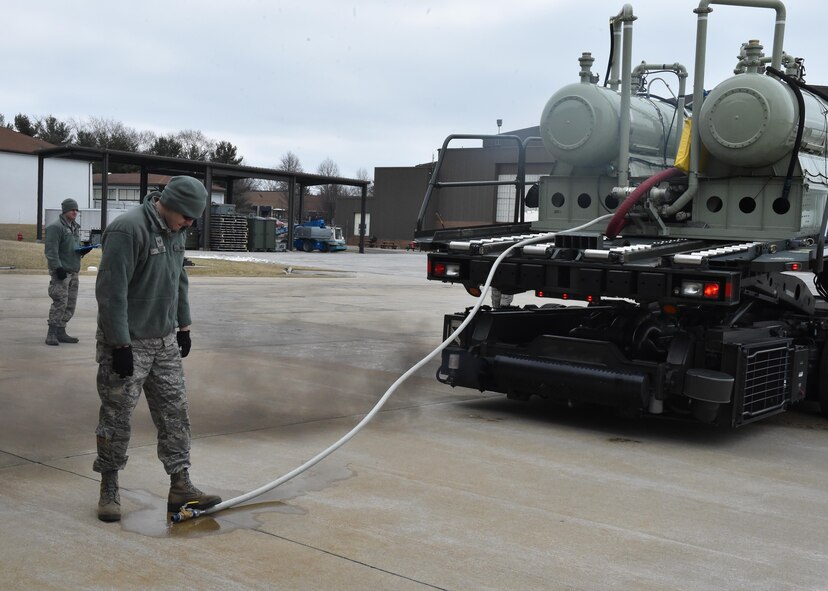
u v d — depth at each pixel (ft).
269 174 155.43
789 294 24.32
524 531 14.55
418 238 26.08
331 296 62.54
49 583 11.70
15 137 201.36
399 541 13.80
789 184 22.16
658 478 18.37
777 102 21.93
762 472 19.27
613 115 25.27
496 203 122.83
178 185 14.02
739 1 23.27
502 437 21.59
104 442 14.11
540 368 22.81
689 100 28.45
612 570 12.92
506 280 22.99
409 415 23.84
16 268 79.36
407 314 51.03
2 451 18.42
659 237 24.38
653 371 21.49
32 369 28.09
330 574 12.35
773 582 12.70
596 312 26.84
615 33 26.25
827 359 25.20
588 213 26.30
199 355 32.48
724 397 20.71
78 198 206.18
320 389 26.94
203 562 12.67
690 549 13.99
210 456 18.70
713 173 23.70
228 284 71.67
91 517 14.44
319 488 16.57
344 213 232.73
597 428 23.20
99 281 13.62
